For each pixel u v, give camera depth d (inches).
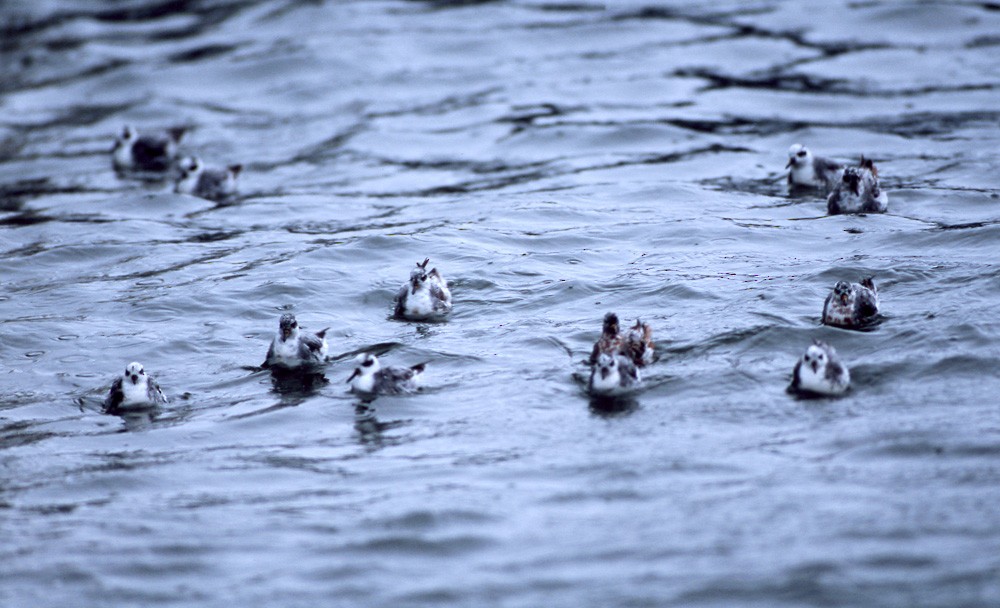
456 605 602.2
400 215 1315.2
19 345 987.3
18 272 1170.0
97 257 1211.2
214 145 1625.2
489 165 1503.4
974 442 740.7
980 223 1168.8
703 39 1958.7
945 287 999.6
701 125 1604.3
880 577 602.5
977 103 1619.1
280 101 1798.7
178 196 1417.3
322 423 835.4
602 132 1589.6
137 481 754.8
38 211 1375.5
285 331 930.1
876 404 810.8
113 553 663.8
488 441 790.5
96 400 886.4
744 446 761.0
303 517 697.6
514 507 697.6
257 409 861.8
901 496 681.0
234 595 618.2
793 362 887.7
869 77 1761.8
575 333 968.3
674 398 840.9
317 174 1494.8
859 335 917.8
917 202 1258.0
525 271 1115.9
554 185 1405.0
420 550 656.4
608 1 2186.3
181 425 839.1
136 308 1059.9
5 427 840.9
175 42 2075.5
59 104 1827.0
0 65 2001.7
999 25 1941.4
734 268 1091.3
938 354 875.4
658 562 629.3
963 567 605.6
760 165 1446.9
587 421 812.6
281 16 2169.0
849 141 1505.9
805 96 1692.9
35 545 673.6
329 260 1161.4
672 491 706.2
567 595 604.7
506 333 976.9
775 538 644.7
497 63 1904.5
